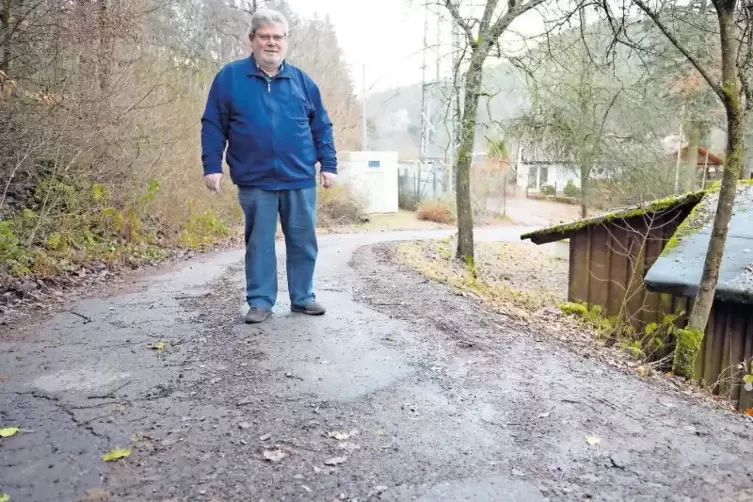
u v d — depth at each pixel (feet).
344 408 8.77
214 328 13.04
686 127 56.13
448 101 34.68
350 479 6.77
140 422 8.16
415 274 21.30
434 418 8.52
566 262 49.90
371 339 12.23
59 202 25.30
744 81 15.58
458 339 12.50
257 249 13.33
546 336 13.71
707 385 16.89
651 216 23.58
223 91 12.45
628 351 15.93
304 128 13.04
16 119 22.57
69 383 9.64
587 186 48.96
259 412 8.55
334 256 27.53
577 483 6.88
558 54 35.17
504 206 87.20
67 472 6.79
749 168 40.98
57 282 19.12
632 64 37.22
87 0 26.11
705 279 14.21
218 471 6.88
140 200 30.35
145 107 29.19
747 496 6.72
